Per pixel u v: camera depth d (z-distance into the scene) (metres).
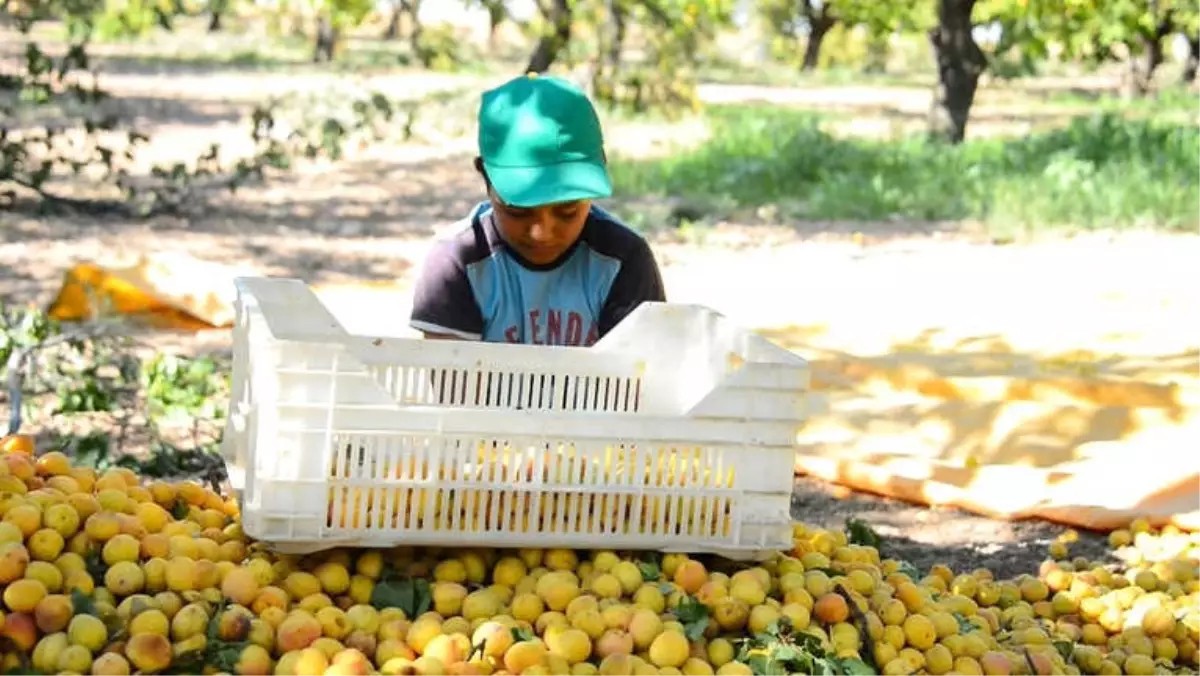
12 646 3.13
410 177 16.50
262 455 3.32
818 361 8.27
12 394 6.51
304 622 3.24
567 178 3.84
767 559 3.69
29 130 17.83
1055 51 52.62
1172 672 4.31
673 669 3.29
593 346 3.83
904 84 40.44
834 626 3.57
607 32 20.64
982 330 9.23
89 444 6.18
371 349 3.69
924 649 3.67
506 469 3.45
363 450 3.38
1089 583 4.86
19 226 12.15
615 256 4.25
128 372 7.08
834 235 13.55
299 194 14.96
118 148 17.44
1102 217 14.11
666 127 20.88
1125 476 6.59
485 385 3.72
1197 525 5.98
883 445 7.20
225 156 17.52
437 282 4.22
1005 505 6.29
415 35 28.80
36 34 37.38
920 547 5.95
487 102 3.96
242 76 29.19
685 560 3.56
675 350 3.83
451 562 3.56
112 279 9.13
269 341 3.28
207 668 3.16
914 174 16.83
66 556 3.33
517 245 4.11
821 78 41.03
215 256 11.65
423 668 3.16
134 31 22.53
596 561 3.55
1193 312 9.82
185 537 3.49
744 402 3.52
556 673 3.20
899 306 10.11
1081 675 4.15
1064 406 7.38
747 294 10.54
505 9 20.02
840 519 6.28
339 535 3.38
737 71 41.84
